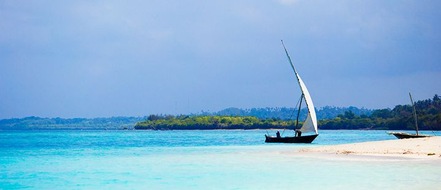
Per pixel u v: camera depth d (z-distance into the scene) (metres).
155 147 129.88
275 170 59.53
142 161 76.56
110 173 59.38
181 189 46.09
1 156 92.56
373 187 44.56
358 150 82.62
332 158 72.62
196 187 47.09
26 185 50.06
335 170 57.78
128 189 46.56
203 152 99.88
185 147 127.25
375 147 85.50
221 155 88.06
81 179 54.09
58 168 66.19
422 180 48.38
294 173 56.06
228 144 145.62
